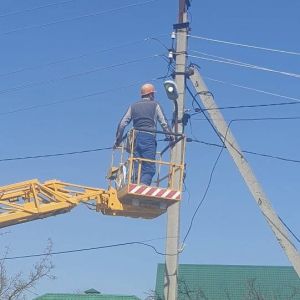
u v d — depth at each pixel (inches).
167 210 530.3
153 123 525.7
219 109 552.4
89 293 1182.9
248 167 538.3
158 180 523.8
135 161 516.4
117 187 532.7
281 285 1039.6
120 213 536.1
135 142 518.9
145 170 516.1
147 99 533.0
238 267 1069.1
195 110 553.6
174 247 523.8
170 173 522.9
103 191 537.3
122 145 531.2
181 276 1061.1
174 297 514.3
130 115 528.7
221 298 1032.8
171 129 539.5
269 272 1058.7
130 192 506.9
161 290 1042.1
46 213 533.0
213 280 1056.8
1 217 522.6
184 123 547.8
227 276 1059.9
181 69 562.9
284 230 522.6
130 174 510.9
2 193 530.0
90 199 538.0
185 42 572.4
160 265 1079.6
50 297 1151.0
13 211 527.2
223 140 546.0
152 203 526.0
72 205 534.3
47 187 534.0
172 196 515.2
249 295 965.8
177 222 527.5
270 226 525.0
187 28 577.0
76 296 1146.7
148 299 924.6
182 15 586.6
